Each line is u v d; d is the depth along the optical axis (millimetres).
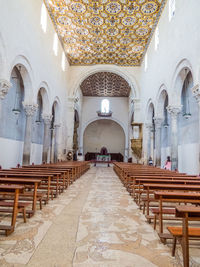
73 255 2891
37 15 11523
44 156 14242
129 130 28344
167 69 11719
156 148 13977
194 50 8086
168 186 4055
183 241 2496
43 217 4492
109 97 31172
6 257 2783
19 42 9094
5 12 7754
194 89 7766
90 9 13828
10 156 12062
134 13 14055
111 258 2844
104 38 17203
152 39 15969
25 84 10906
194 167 10875
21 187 3635
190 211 2420
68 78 20984
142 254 2979
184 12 9180
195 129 10852
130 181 7441
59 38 16859
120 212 5066
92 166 25859
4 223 4039
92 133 34938
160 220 3580
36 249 3029
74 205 5590
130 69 20969
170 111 10875
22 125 13703
